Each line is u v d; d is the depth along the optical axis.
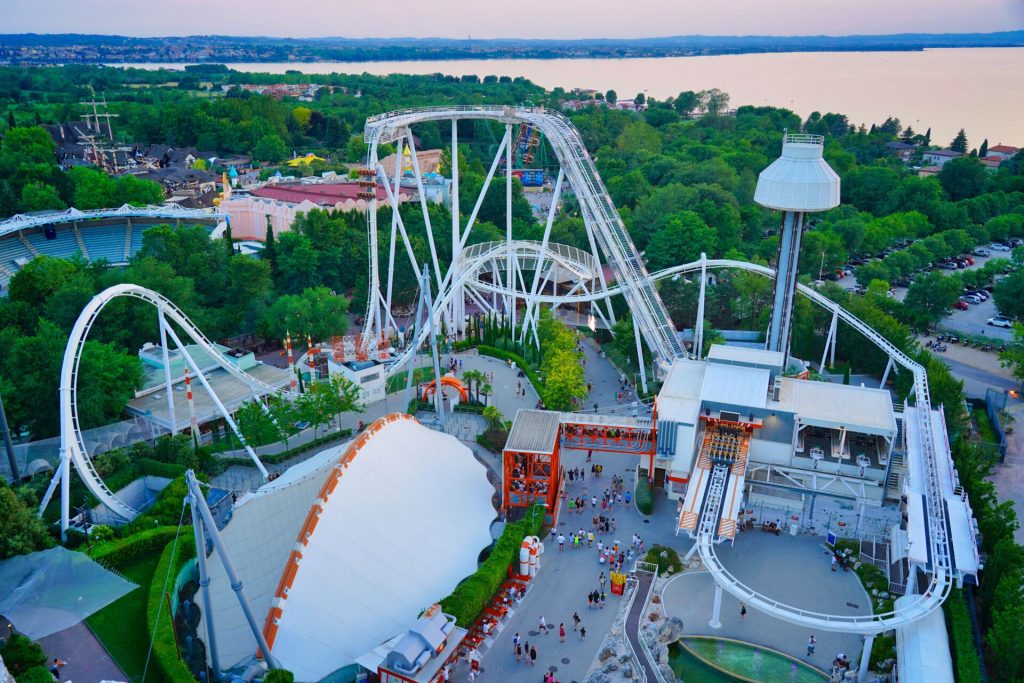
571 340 143.12
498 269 182.88
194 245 177.88
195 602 84.56
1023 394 142.75
